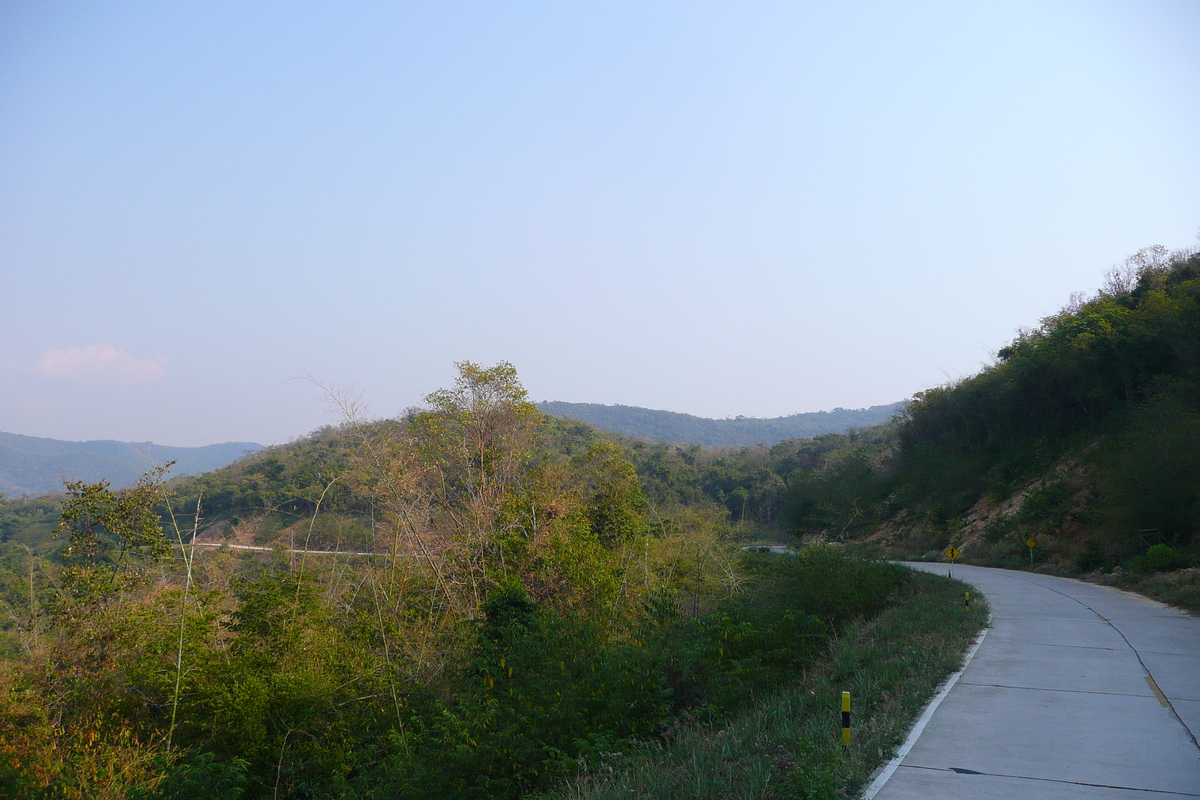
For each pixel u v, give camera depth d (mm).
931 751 7691
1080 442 48594
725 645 14812
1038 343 55562
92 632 13031
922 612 18516
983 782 6777
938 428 69250
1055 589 27031
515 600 17641
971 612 18141
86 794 9789
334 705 13344
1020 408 57156
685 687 13852
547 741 11875
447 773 11344
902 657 12531
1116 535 34469
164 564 15422
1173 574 25797
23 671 12062
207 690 12258
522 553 21219
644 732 12383
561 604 19953
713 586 23000
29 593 13258
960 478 58812
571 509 24922
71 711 11836
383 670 14680
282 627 14242
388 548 18672
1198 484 30828
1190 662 12438
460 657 15750
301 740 12664
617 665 13484
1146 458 33188
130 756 10781
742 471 90375
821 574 20766
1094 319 48781
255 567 17922
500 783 10977
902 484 69375
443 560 19188
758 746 8242
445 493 22578
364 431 18891
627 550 24719
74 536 15234
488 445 25422
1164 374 41281
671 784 7242
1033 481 50156
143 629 13039
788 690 12445
